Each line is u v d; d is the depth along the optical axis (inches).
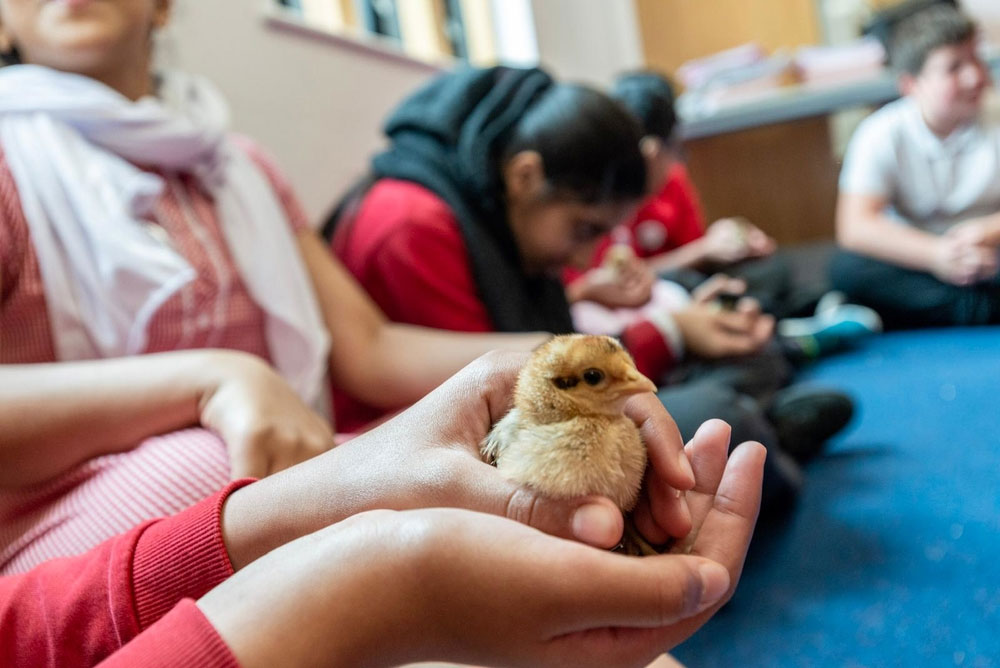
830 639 45.7
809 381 97.7
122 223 47.7
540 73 75.3
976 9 175.0
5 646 28.5
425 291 66.3
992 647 41.6
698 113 172.7
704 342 80.9
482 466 25.9
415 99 76.7
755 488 27.7
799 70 175.2
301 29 100.6
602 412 25.8
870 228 115.4
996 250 107.9
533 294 77.8
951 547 52.4
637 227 131.8
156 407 39.3
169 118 53.1
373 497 27.0
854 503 62.0
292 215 65.7
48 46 49.9
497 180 70.0
